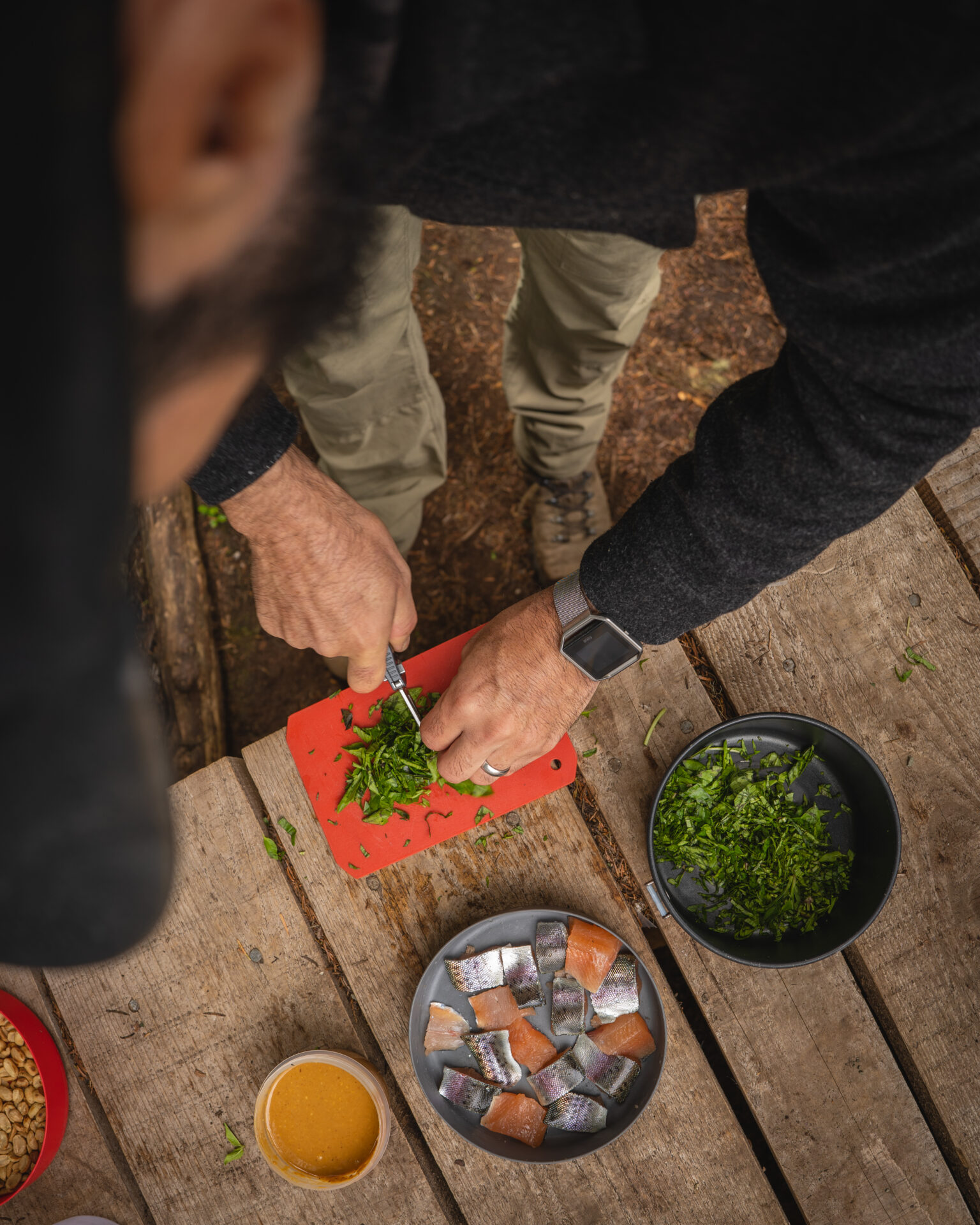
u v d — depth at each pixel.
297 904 1.40
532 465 2.20
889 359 0.68
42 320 0.22
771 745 1.40
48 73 0.20
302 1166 1.30
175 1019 1.38
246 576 2.32
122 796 0.33
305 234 0.35
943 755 1.40
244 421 0.96
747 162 0.60
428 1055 1.31
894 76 0.50
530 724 1.21
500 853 1.40
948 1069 1.33
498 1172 1.32
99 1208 1.36
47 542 0.24
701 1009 1.35
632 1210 1.31
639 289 1.50
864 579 1.45
